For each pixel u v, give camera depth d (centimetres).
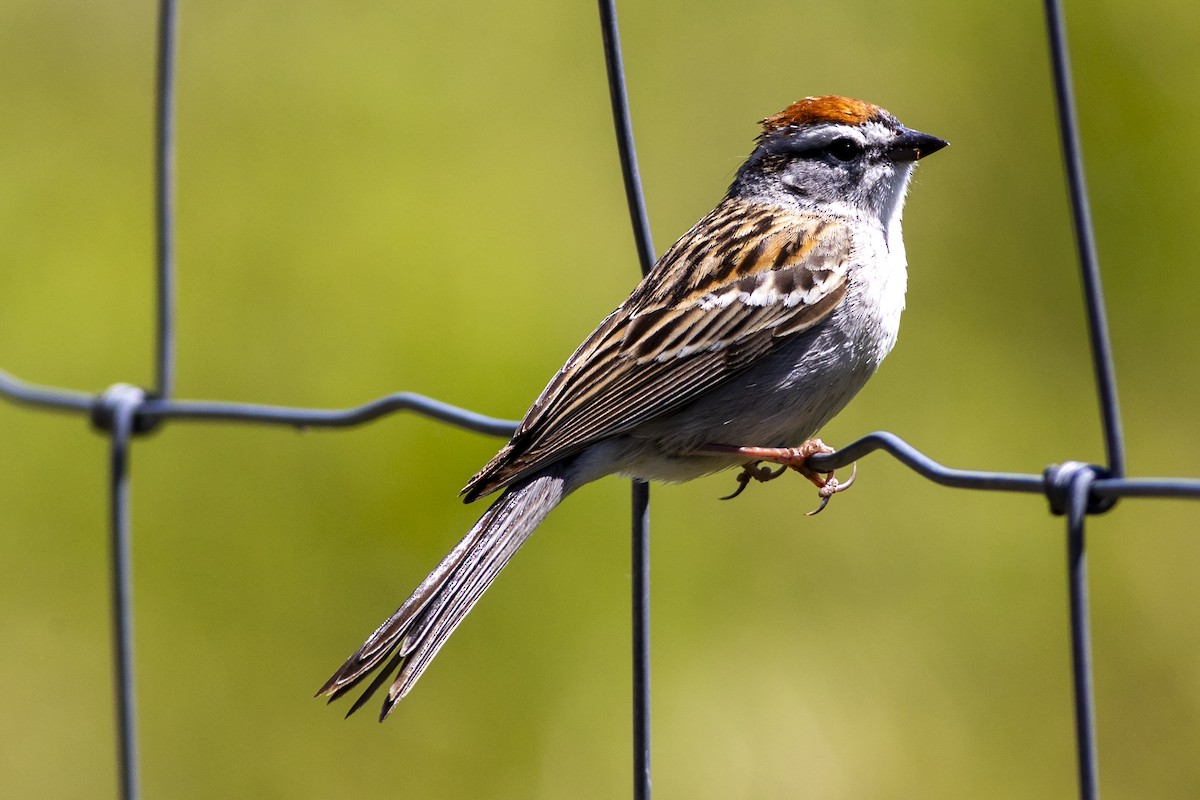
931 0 1364
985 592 1160
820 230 782
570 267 1238
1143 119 1310
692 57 1369
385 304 1179
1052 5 510
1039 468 1227
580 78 1345
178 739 1077
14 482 1142
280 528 1102
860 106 833
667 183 1312
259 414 730
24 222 1244
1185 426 1261
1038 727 1130
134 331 1208
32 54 1324
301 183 1257
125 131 1302
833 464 616
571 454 718
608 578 1102
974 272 1305
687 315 740
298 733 1073
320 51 1330
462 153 1281
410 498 1102
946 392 1248
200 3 1340
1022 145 1328
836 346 759
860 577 1157
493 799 1073
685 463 755
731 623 1123
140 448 1129
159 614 1091
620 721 1091
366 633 1080
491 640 1089
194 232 1232
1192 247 1295
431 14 1345
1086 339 1291
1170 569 1181
